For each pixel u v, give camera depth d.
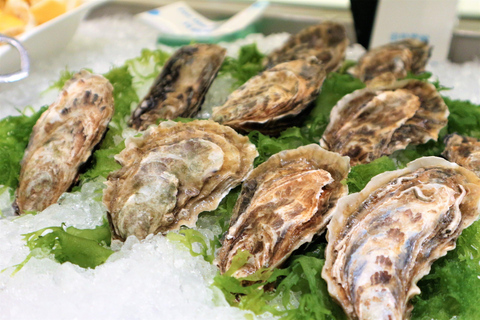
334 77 0.52
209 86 0.52
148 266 0.38
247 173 0.43
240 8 0.64
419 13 0.56
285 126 0.48
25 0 0.62
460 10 0.60
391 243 0.39
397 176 0.42
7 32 0.60
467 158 0.45
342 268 0.38
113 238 0.41
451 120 0.50
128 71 0.54
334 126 0.48
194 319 0.37
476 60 0.59
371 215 0.40
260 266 0.39
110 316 0.37
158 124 0.47
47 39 0.58
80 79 0.50
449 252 0.40
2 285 0.38
